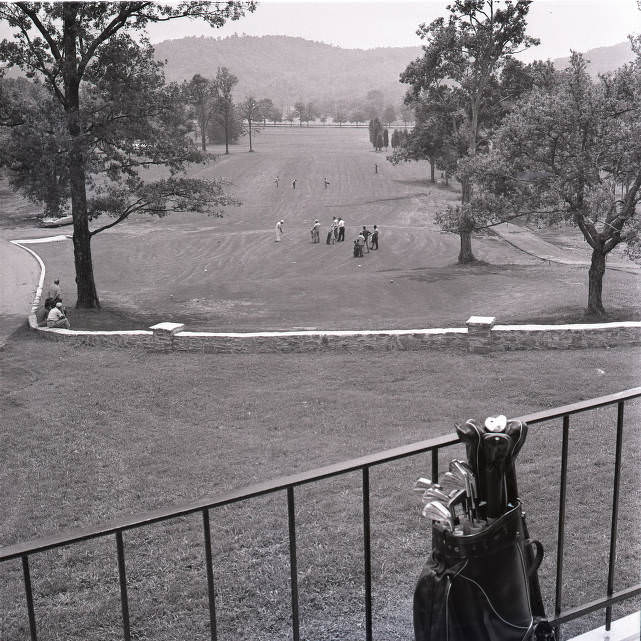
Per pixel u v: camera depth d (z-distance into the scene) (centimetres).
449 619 212
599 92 2319
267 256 5303
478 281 3728
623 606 545
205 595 699
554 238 5766
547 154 2402
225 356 2047
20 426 1592
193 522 916
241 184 9331
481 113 4591
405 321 2842
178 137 3350
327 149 13450
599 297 2500
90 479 1249
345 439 1338
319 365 1873
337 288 3803
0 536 1033
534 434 1097
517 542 217
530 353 1814
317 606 612
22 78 3180
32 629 223
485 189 2648
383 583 643
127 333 2217
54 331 2466
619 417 264
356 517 845
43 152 2925
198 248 5650
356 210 7531
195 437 1440
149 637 640
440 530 215
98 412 1656
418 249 5312
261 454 1298
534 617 230
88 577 797
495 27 4238
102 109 3125
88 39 3108
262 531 839
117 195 3403
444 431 1323
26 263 5028
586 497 800
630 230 2300
